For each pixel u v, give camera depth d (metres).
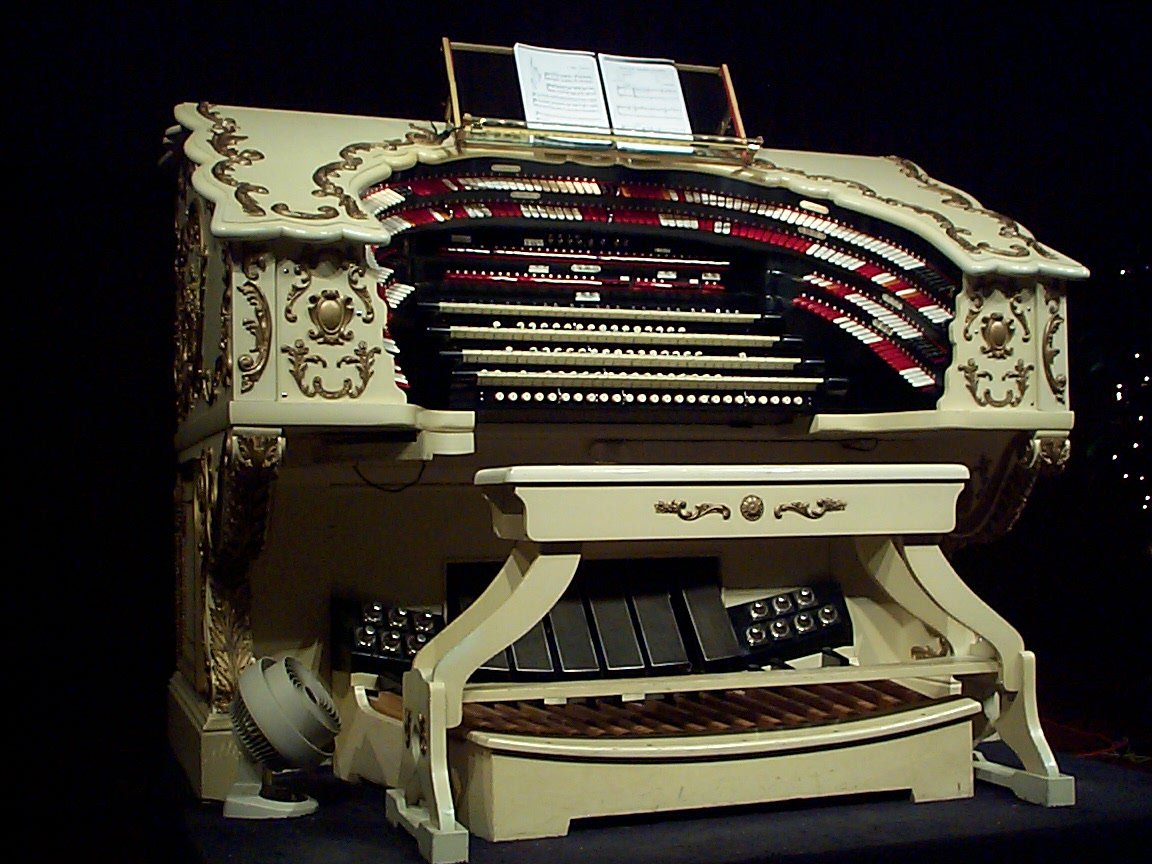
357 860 1.95
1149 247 3.59
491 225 2.75
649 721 2.37
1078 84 3.74
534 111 2.83
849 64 3.89
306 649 2.71
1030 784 2.27
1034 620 4.04
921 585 2.29
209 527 2.40
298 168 2.47
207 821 2.24
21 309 3.34
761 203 2.93
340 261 2.28
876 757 2.23
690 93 3.05
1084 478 3.72
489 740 2.02
